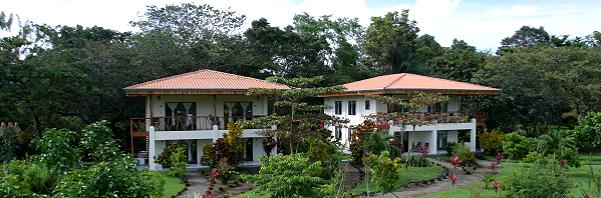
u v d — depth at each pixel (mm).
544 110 39469
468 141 36062
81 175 9242
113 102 34750
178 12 41906
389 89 31672
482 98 39562
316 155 22141
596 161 29281
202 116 28828
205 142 29031
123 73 34719
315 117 24203
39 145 11039
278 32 44031
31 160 12578
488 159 32062
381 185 17234
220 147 25672
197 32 41781
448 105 36469
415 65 53750
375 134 25562
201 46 39969
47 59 29359
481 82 40031
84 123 31969
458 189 20344
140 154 29906
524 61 38688
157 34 38438
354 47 58156
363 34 59375
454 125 34500
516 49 46281
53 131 10914
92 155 10844
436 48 57250
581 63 38188
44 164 10828
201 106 29500
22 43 27812
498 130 36156
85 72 32469
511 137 29594
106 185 9141
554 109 40031
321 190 13250
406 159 28219
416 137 34500
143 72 35656
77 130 29438
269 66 42188
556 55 39188
